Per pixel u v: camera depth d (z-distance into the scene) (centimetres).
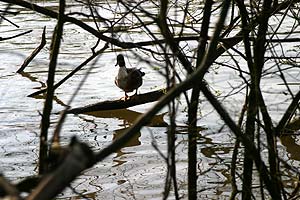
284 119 740
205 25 649
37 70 2481
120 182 1270
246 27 721
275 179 712
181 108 1714
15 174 1334
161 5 549
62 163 281
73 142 293
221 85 1847
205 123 1548
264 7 710
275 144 726
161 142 1548
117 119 1845
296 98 745
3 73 2438
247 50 732
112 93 2116
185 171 1284
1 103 1994
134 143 1541
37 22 3281
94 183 1268
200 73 436
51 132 1694
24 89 2197
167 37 565
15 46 2852
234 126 577
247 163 735
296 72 2011
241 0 722
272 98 1761
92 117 1859
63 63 2523
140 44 794
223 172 1244
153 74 2303
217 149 1380
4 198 313
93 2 991
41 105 1975
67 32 3067
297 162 1332
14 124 1753
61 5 639
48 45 2827
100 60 2530
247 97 748
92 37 2953
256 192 985
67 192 1210
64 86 2194
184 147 1418
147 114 398
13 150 1509
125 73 1950
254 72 707
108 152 366
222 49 816
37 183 374
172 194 1143
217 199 1119
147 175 1306
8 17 3400
